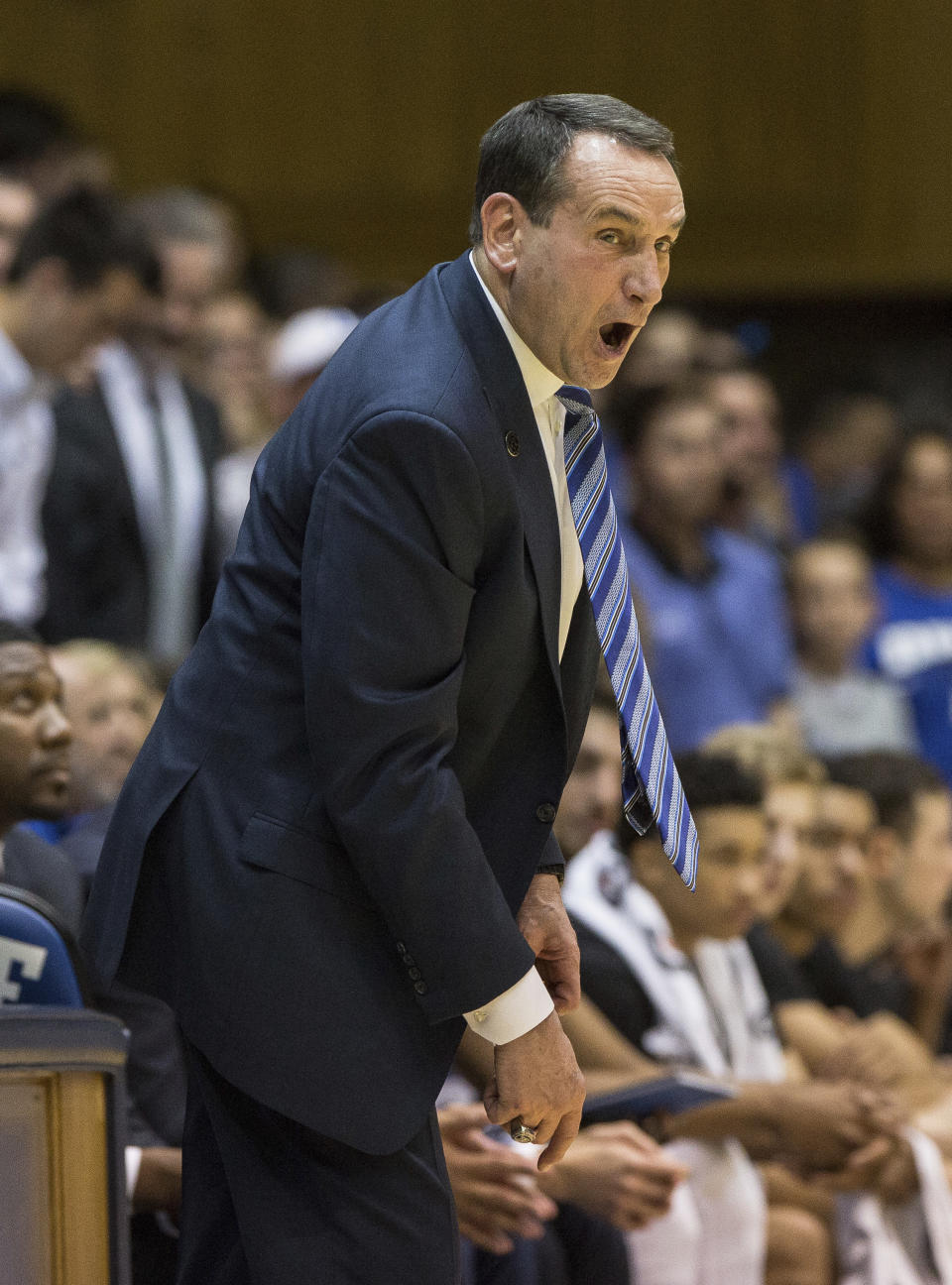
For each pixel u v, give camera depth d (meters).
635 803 6.42
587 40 24.88
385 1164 6.12
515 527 6.05
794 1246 10.78
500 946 5.87
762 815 10.65
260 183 24.80
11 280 14.05
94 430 14.06
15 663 8.59
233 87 24.66
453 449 5.85
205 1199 6.48
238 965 6.00
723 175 25.19
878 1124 10.39
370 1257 6.08
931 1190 10.52
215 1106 6.30
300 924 6.00
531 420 6.17
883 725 17.89
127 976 6.32
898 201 25.12
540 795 6.26
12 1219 5.93
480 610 6.06
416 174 24.84
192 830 6.13
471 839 5.88
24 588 13.63
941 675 18.62
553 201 6.01
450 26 24.78
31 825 10.23
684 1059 10.40
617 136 6.05
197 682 6.29
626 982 10.33
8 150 17.14
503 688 6.16
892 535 19.16
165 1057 8.63
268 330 18.97
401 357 6.05
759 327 25.62
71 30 24.25
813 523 22.20
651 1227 9.88
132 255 14.28
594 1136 9.41
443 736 5.91
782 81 25.05
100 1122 6.06
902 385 24.12
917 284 25.20
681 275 25.33
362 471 5.87
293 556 6.14
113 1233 6.04
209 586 14.73
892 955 13.13
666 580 16.16
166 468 14.39
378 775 5.81
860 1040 11.62
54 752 8.63
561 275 6.00
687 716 15.96
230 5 24.61
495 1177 8.59
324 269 19.91
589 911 10.50
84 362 14.21
